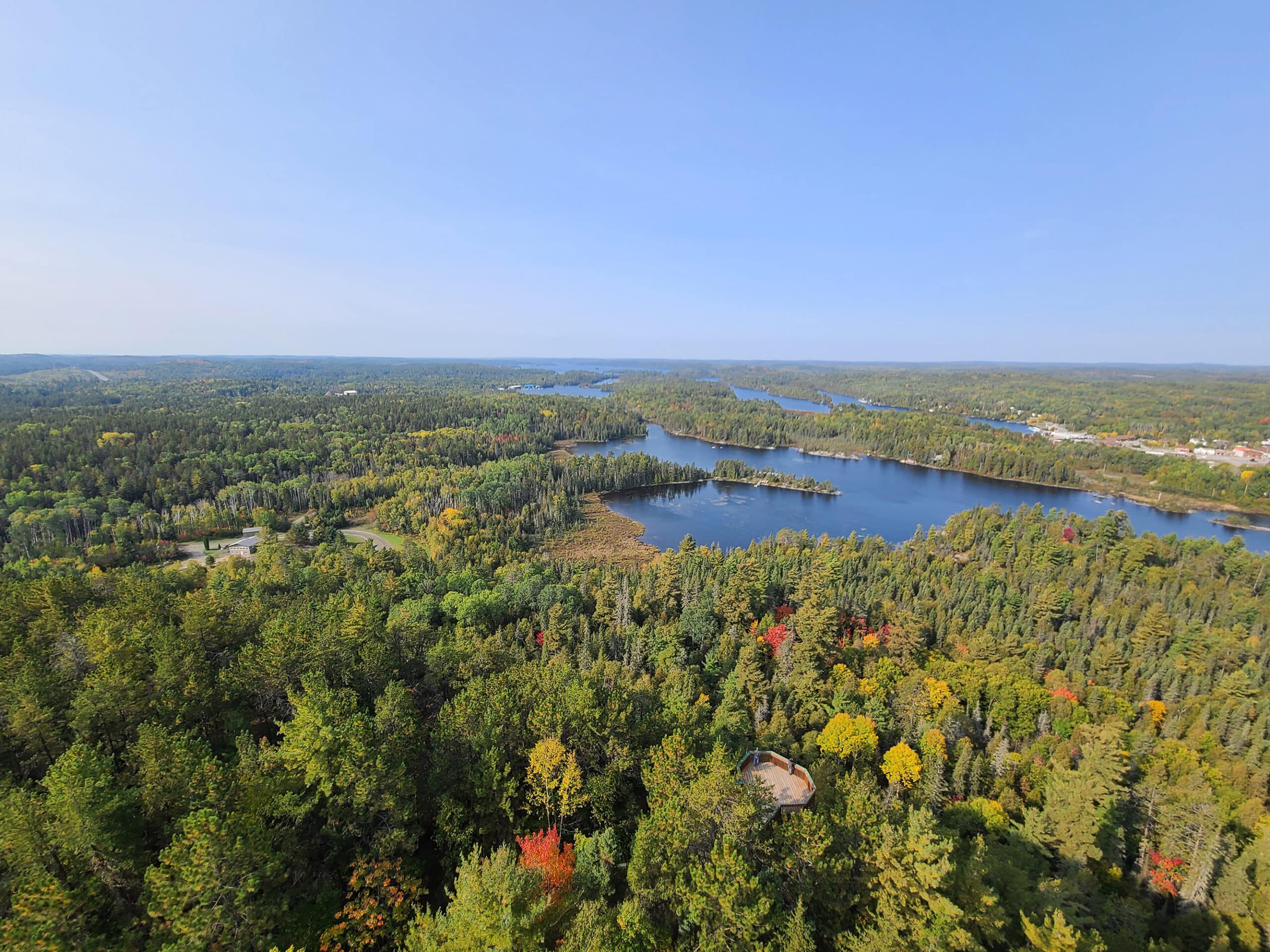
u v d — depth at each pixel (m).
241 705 63.16
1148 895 56.44
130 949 35.41
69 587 90.25
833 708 81.50
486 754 51.62
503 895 35.31
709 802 42.94
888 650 107.88
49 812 38.44
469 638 91.19
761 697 83.06
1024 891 47.53
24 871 36.94
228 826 36.94
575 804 49.69
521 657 89.25
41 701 55.56
